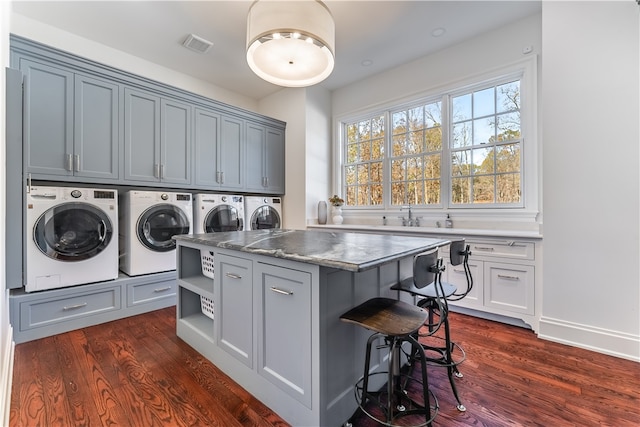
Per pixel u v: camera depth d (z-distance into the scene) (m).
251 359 1.63
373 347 1.66
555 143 2.26
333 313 1.36
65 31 2.94
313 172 4.35
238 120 3.93
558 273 2.26
